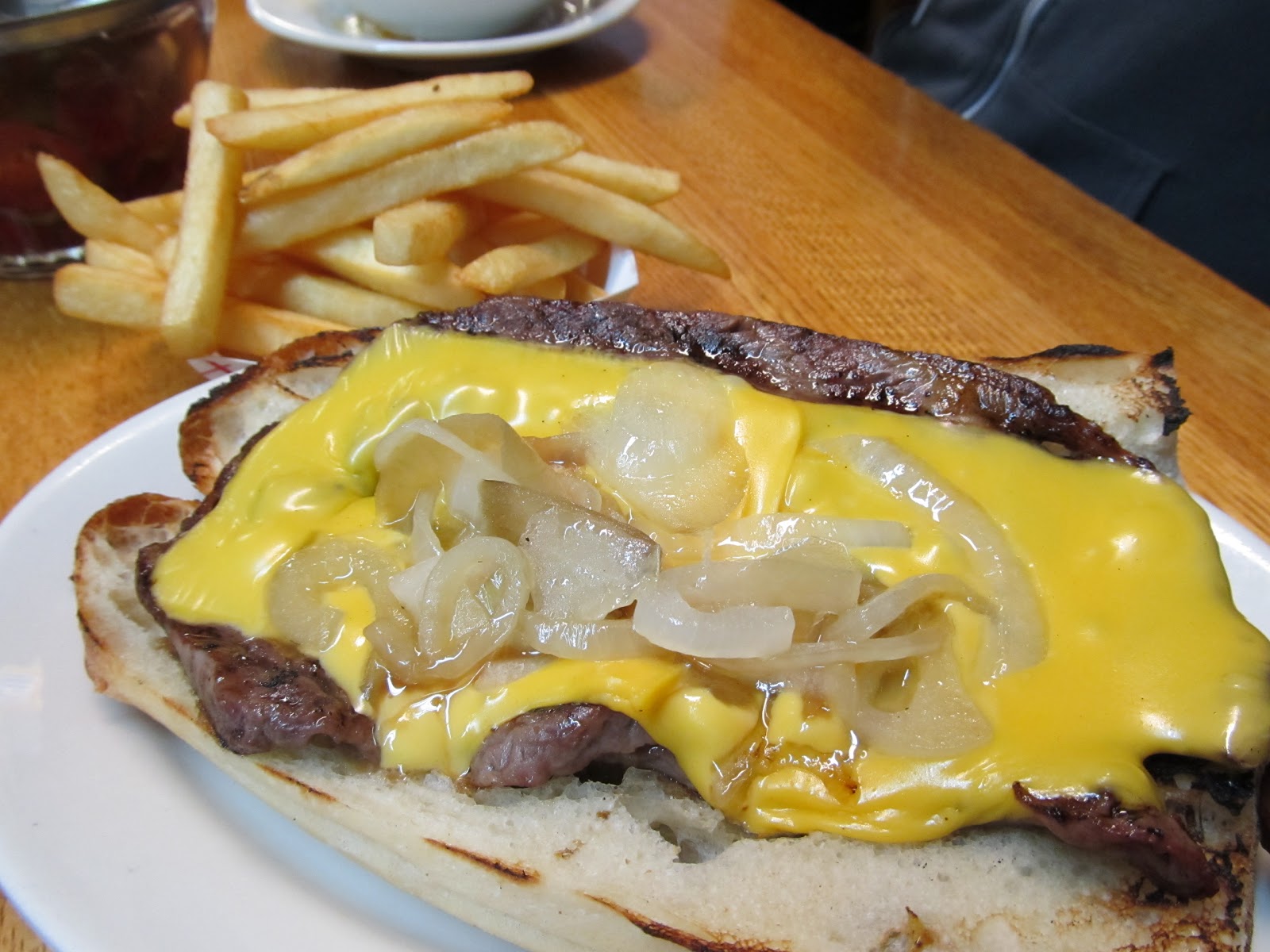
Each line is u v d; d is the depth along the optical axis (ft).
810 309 0.98
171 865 0.46
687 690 0.44
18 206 0.96
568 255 0.87
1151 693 0.42
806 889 0.45
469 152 0.81
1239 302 0.99
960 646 0.44
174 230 0.92
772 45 1.49
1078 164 1.43
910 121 1.31
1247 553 0.60
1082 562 0.47
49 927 0.43
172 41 1.00
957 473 0.50
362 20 1.35
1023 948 0.43
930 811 0.41
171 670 0.53
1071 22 1.41
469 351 0.57
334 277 0.91
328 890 0.48
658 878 0.45
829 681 0.44
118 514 0.61
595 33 1.34
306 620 0.48
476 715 0.45
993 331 0.95
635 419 0.52
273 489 0.53
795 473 0.50
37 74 0.90
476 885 0.46
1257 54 1.27
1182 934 0.43
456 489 0.50
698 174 1.19
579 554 0.47
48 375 0.88
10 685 0.54
